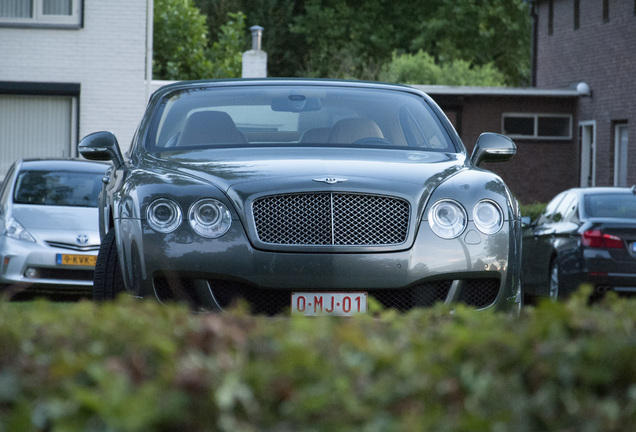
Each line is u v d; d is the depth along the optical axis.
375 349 4.43
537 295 25.36
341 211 9.73
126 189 10.21
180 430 3.83
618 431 4.14
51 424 3.87
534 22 62.97
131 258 9.65
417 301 9.76
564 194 24.64
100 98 46.81
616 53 51.91
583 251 21.58
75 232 21.66
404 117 12.70
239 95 12.91
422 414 3.99
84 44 46.56
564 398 4.21
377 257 9.59
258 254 9.49
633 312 5.22
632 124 50.25
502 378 4.27
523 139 55.44
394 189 9.86
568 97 55.53
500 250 9.91
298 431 3.87
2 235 21.56
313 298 9.55
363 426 3.88
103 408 3.69
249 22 104.31
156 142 11.98
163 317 5.19
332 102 12.87
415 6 105.69
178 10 77.94
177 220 9.62
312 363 4.11
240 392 3.91
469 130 55.16
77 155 46.75
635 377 4.30
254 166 10.33
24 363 4.21
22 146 46.59
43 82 46.16
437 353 4.44
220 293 9.62
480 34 103.69
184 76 78.50
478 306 9.98
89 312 5.21
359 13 104.69
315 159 10.67
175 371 3.99
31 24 46.16
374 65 95.38
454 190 10.06
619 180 52.25
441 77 78.31
